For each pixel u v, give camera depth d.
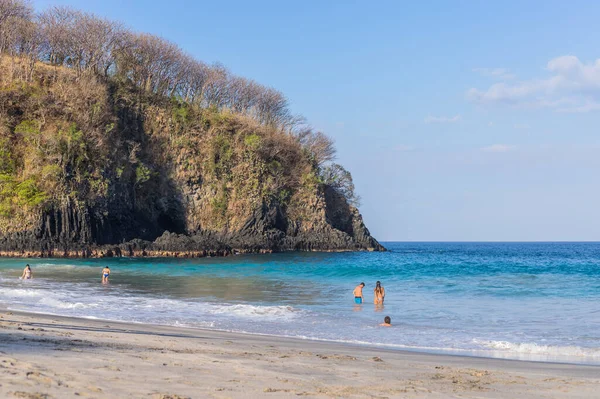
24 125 77.19
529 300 28.06
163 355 10.88
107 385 7.68
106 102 85.44
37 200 71.12
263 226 94.25
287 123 115.62
